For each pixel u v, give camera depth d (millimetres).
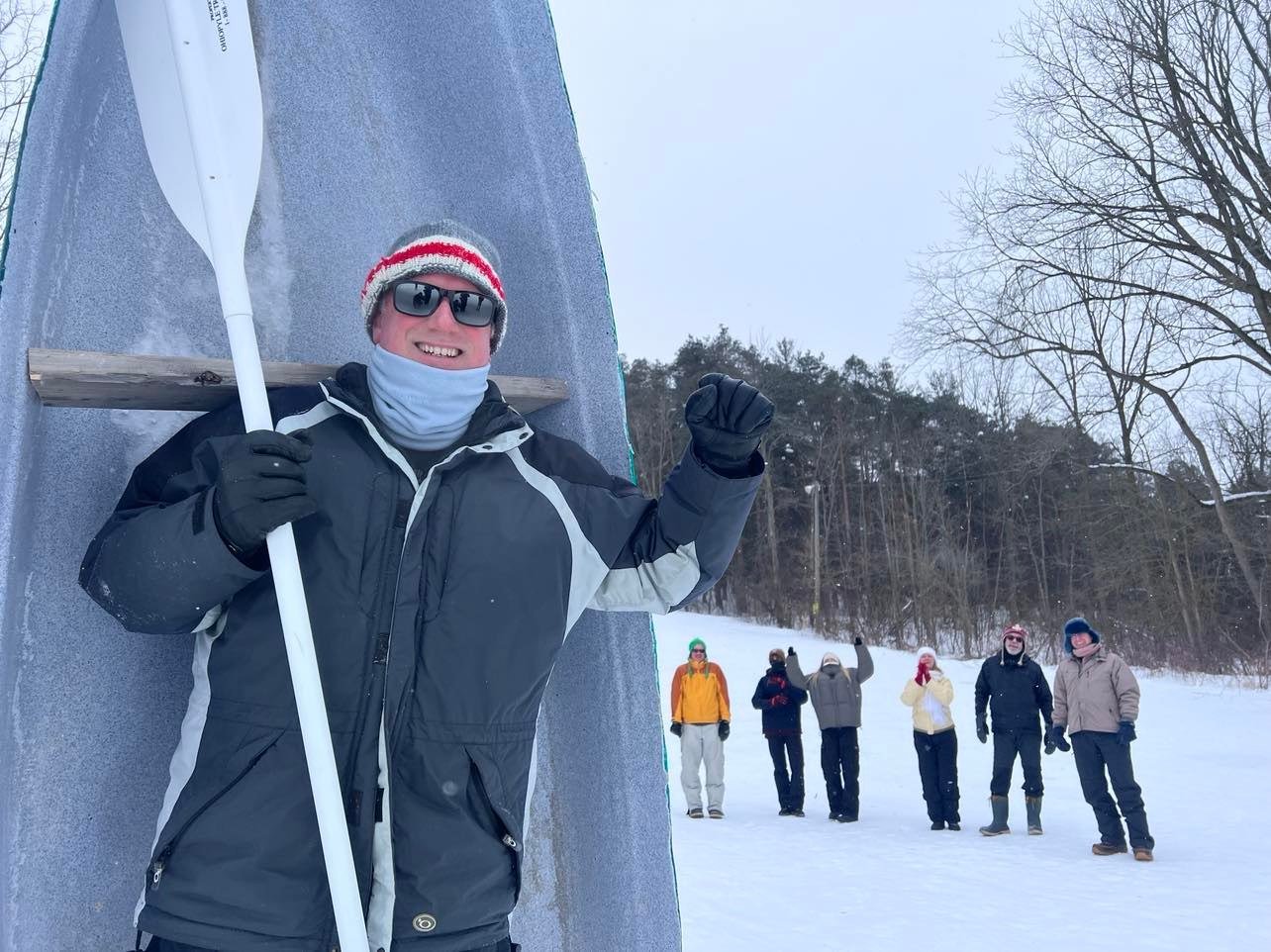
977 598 38969
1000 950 4688
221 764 1455
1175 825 8336
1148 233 18781
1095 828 8398
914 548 41062
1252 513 24422
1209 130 18219
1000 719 8250
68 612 1868
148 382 1668
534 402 2146
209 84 1593
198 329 2117
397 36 2383
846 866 6746
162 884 1411
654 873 2072
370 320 1740
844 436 48719
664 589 1866
